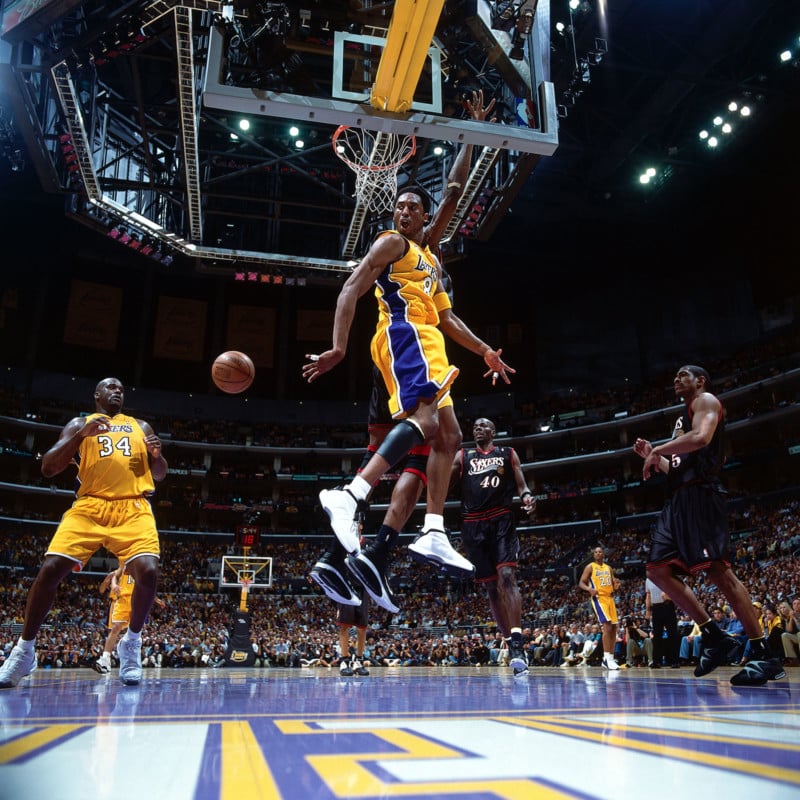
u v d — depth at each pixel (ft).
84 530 15.99
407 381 11.25
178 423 154.30
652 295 154.51
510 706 7.95
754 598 75.92
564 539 140.67
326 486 156.76
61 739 4.74
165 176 86.02
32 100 62.03
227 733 5.13
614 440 148.46
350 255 81.15
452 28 36.81
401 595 132.05
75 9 48.70
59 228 149.69
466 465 24.00
